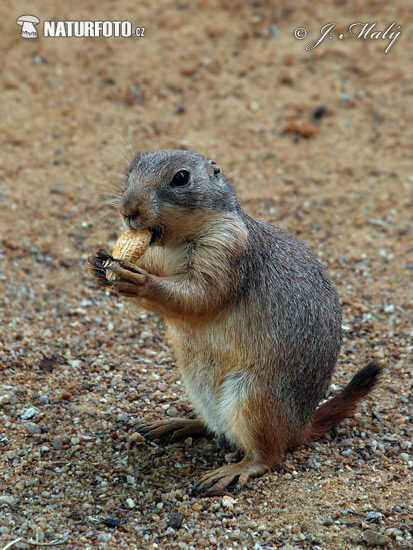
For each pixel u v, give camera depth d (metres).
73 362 11.88
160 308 9.11
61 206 16.12
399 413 11.05
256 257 9.62
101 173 17.02
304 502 8.95
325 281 10.30
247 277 9.50
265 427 9.48
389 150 18.92
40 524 8.42
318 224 16.50
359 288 14.55
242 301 9.49
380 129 19.50
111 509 8.77
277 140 18.94
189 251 9.35
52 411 10.56
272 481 9.38
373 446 10.27
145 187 9.07
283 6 22.69
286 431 9.69
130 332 12.98
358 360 12.40
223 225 9.32
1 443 9.75
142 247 8.98
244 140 18.77
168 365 12.08
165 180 9.13
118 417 10.55
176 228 9.24
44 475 9.27
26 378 11.29
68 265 14.65
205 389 9.99
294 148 18.78
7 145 17.66
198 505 8.88
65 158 17.45
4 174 16.77
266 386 9.48
